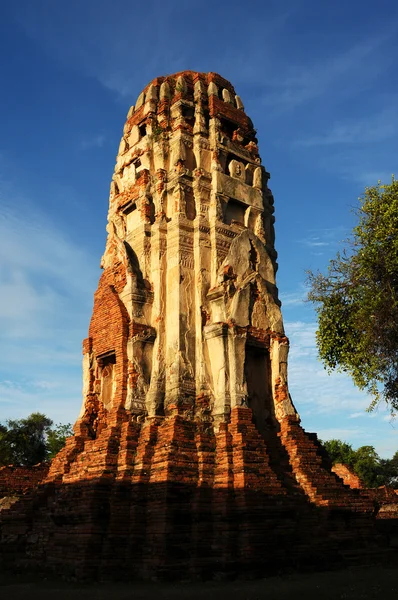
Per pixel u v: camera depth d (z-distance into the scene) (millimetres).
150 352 19203
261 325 20266
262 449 17344
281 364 20188
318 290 17766
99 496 16281
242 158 22938
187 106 22375
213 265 20203
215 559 15258
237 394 18141
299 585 13523
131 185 22422
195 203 21078
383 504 32312
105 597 12641
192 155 21828
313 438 20328
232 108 23609
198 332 19250
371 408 16047
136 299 19562
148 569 15094
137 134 22984
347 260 17609
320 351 17766
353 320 16844
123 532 15992
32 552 17828
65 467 18984
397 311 15516
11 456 54375
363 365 16484
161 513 15672
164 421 17828
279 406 19719
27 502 19281
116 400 18562
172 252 20172
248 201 22172
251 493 15977
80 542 15695
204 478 16531
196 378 18688
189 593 12875
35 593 13414
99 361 20969
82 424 19984
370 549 17359
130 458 17109
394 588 12836
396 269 15734
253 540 15367
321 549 16281
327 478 18312
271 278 21438
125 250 20578
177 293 19422
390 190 17094
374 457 71188
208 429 17875
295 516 16516
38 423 58094
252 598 12031
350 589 12820
